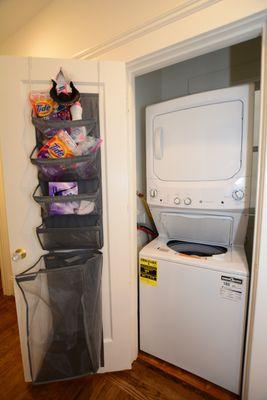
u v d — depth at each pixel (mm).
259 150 978
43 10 1464
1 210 2230
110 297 1345
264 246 987
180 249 1638
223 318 1216
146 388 1325
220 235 1479
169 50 1069
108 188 1231
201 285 1260
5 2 1569
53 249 1200
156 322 1468
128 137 1306
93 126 1132
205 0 923
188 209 1468
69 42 1378
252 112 1188
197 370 1350
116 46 1195
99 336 1292
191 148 1373
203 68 1814
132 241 1406
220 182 1305
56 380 1218
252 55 1591
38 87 1115
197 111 1330
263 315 1036
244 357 1178
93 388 1329
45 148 1091
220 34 956
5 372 1447
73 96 1083
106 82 1155
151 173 1559
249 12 855
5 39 1715
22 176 1155
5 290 2381
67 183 1130
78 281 1146
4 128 1112
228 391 1284
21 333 1266
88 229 1164
